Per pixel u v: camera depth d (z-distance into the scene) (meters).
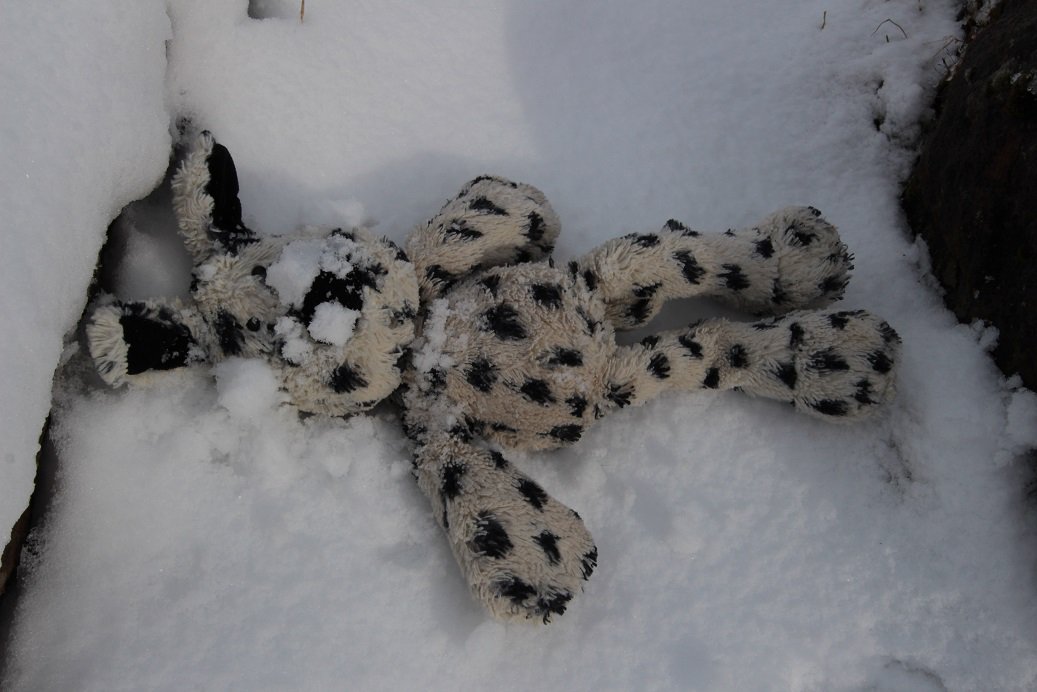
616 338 0.70
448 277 0.66
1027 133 0.62
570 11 0.79
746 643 0.63
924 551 0.64
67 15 0.62
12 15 0.61
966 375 0.66
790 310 0.69
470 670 0.63
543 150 0.75
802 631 0.64
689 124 0.76
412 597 0.64
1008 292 0.64
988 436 0.64
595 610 0.65
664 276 0.66
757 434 0.68
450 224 0.66
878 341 0.65
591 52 0.78
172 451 0.66
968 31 0.76
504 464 0.64
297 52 0.75
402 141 0.75
